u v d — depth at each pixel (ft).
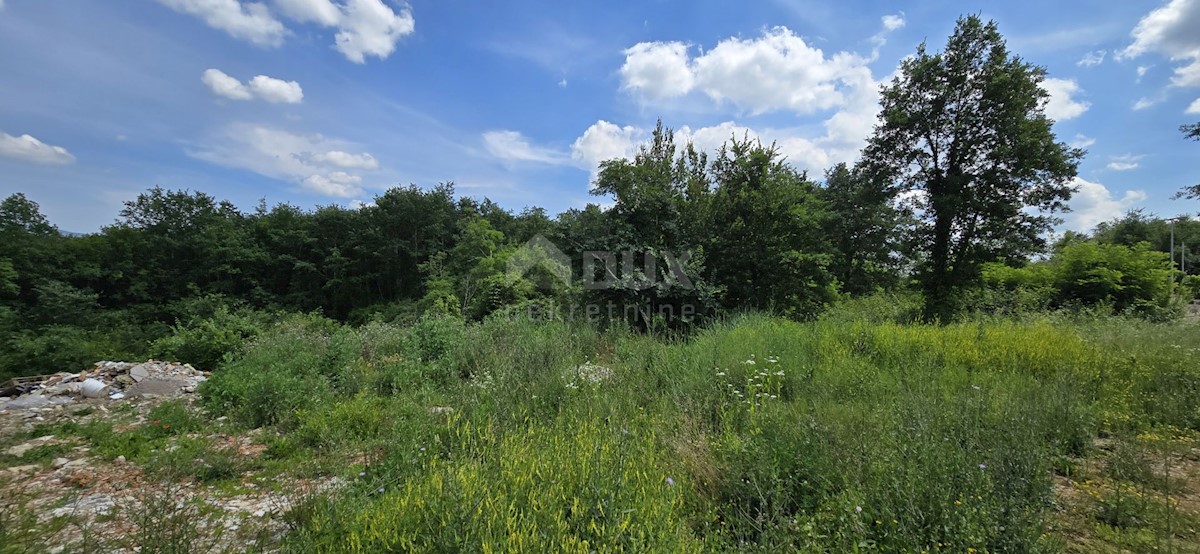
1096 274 55.98
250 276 110.11
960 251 56.95
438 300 55.31
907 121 58.29
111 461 15.12
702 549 7.82
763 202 37.35
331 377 24.35
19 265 94.79
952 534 7.73
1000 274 64.54
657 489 8.79
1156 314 48.08
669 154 42.47
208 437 17.10
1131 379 18.06
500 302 46.47
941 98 56.75
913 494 8.40
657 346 24.22
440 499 7.95
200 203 121.39
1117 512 9.48
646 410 15.38
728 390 16.35
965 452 10.03
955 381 18.03
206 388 22.68
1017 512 8.07
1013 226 54.70
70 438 17.79
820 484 9.73
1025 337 23.13
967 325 28.19
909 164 61.00
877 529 8.28
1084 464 12.01
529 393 16.74
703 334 27.61
